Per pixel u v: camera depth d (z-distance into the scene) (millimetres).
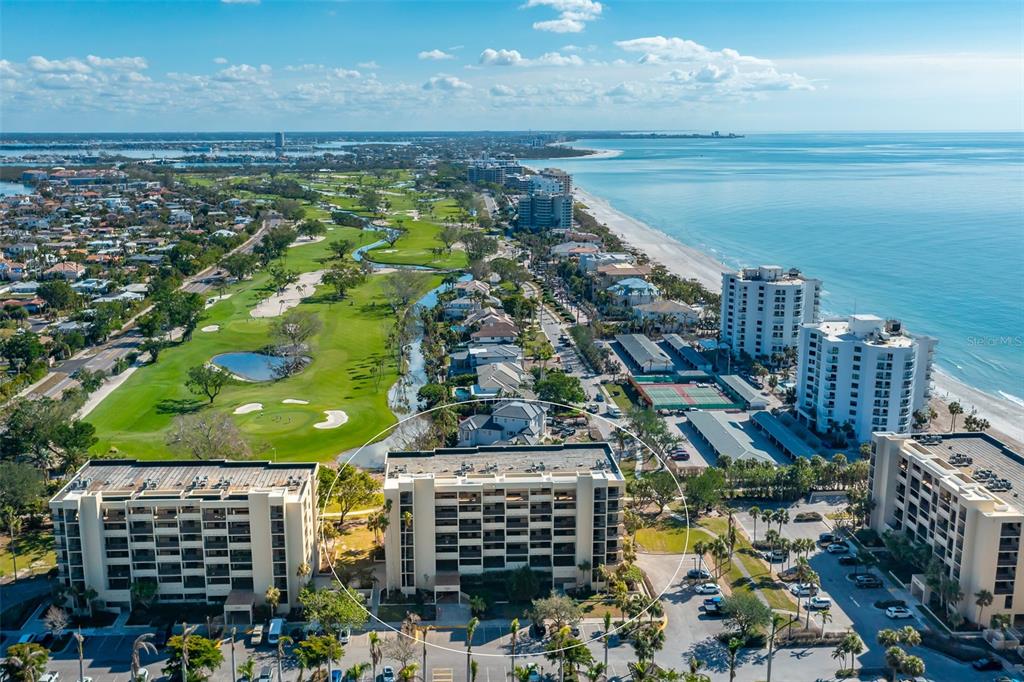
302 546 166500
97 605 167500
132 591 165750
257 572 167000
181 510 165250
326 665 149875
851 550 193125
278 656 150125
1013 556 159875
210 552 167375
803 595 174000
